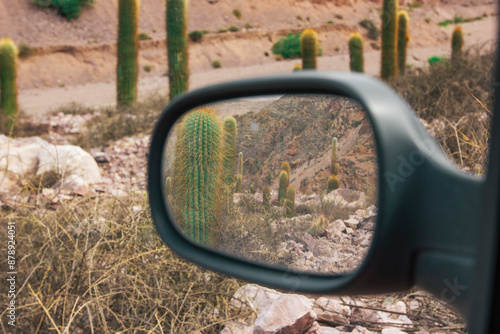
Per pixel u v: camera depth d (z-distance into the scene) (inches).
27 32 1702.8
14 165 208.7
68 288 85.0
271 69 1582.2
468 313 23.8
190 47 1695.4
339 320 90.4
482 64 259.1
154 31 1934.1
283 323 82.0
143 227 98.0
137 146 320.8
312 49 460.4
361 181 39.0
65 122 426.0
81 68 1545.3
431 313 87.6
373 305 95.1
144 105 442.3
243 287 93.7
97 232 102.3
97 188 205.6
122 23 458.6
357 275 28.7
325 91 38.8
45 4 1796.3
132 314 87.4
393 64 454.9
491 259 21.4
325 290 35.7
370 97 29.3
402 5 2303.2
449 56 367.9
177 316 82.0
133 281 89.2
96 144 345.7
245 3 2160.4
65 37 1749.5
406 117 28.9
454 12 2428.6
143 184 168.2
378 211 27.3
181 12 436.8
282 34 1895.9
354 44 447.2
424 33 2122.3
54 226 99.0
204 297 90.7
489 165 21.8
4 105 425.1
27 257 95.0
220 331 88.2
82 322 83.4
